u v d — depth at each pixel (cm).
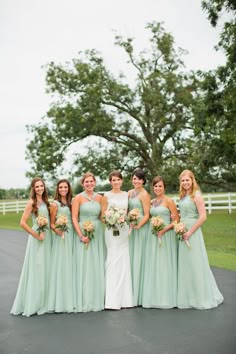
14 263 1059
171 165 2498
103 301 637
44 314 613
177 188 2644
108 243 660
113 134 2739
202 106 2116
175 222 642
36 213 639
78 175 2780
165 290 636
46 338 504
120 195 685
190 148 2283
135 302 650
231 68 1922
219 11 1923
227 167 2283
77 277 634
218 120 2011
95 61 2719
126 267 654
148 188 3103
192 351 449
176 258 652
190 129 2752
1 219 2969
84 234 643
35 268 620
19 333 525
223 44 1923
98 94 2578
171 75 2658
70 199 668
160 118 2722
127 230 659
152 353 446
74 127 2622
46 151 2625
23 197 7562
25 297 616
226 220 2077
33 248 625
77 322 567
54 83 2672
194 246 633
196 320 562
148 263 655
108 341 488
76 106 2655
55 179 2770
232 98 1831
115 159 2836
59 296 621
